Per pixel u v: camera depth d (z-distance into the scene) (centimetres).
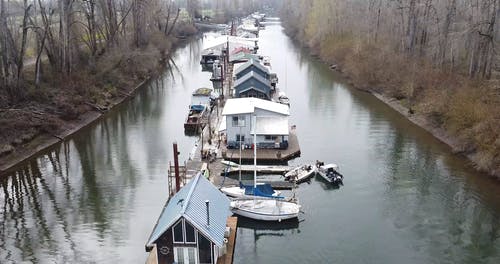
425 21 7481
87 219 3797
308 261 3238
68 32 6725
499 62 6175
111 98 7194
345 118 6328
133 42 9738
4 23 5653
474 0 7125
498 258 3256
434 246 3388
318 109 6762
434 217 3769
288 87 8119
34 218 3825
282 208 3722
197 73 9725
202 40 14725
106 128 6072
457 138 5141
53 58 6656
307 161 4844
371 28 9288
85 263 3219
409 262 3203
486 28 5981
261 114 5228
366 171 4609
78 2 7812
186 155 5072
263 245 3441
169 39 12319
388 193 4169
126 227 3666
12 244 3459
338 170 4600
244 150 5000
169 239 2938
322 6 11300
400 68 7319
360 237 3506
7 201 4116
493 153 4416
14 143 5050
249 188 3962
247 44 11275
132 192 4241
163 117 6556
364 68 8006
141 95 7812
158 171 4688
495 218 3756
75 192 4272
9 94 5672
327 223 3700
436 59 6938
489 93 5178
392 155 5003
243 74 7669
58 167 4825
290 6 17550
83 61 7525
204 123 5903
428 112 5791
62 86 6456
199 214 2981
